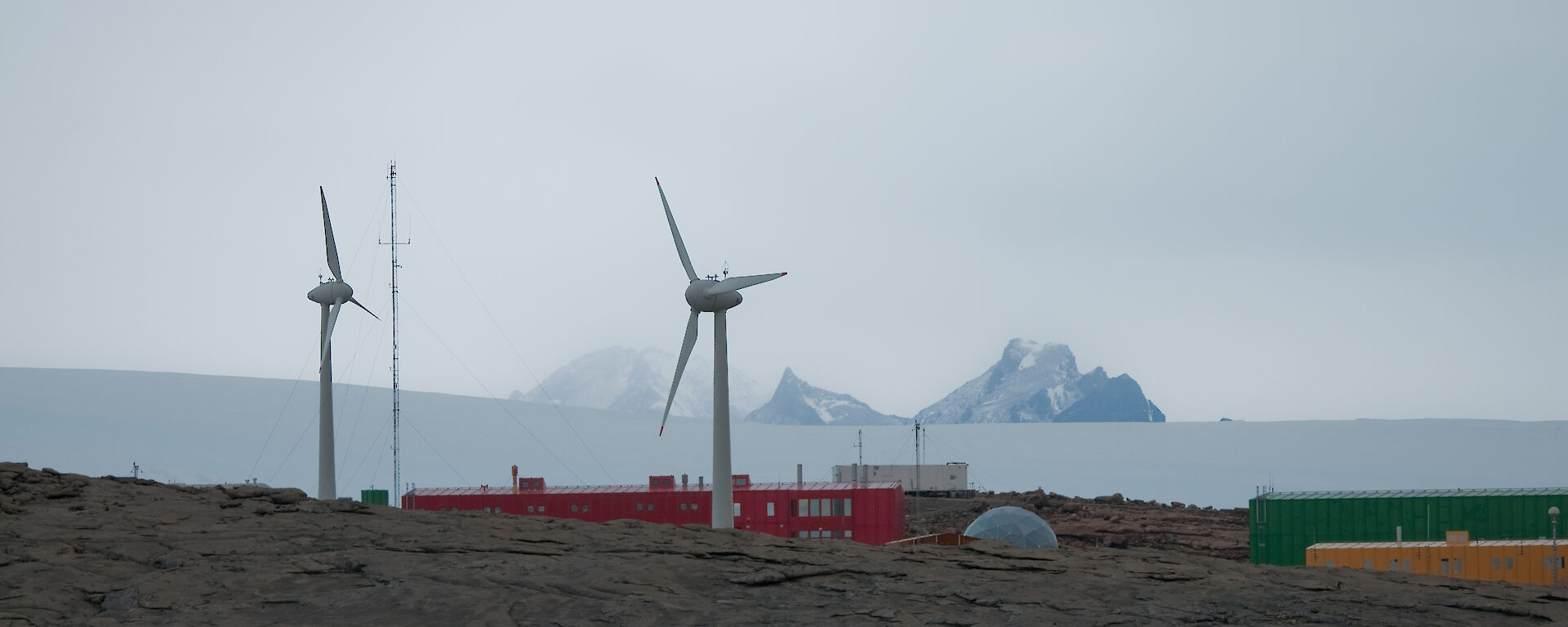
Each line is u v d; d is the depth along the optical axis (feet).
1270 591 111.14
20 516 133.59
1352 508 344.08
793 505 354.95
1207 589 112.06
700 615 100.94
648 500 368.68
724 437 199.72
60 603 103.50
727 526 198.18
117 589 107.76
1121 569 120.47
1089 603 105.40
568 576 110.93
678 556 121.19
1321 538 342.85
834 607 104.06
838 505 353.72
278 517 136.87
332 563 114.93
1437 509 340.39
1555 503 339.77
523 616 100.27
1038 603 105.29
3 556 115.96
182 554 118.01
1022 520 287.28
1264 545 346.13
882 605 104.83
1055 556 127.34
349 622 98.68
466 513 143.64
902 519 379.76
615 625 98.02
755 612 101.86
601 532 132.87
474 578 110.01
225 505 142.82
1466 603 105.50
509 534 129.59
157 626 97.45
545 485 390.42
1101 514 444.14
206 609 101.76
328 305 262.88
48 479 153.28
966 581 113.29
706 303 201.05
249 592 106.52
